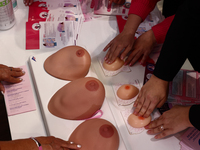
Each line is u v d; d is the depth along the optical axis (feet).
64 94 2.37
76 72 2.62
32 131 2.35
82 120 2.37
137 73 2.96
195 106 2.18
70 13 3.54
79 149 2.13
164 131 2.35
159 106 2.56
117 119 2.52
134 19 3.08
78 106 2.32
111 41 3.06
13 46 3.05
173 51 2.33
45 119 2.36
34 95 2.61
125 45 2.90
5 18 3.05
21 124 2.38
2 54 2.94
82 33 3.34
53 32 3.24
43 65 2.74
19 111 2.44
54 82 2.62
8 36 3.15
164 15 3.79
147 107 2.44
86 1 3.76
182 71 3.01
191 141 2.40
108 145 2.11
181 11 2.26
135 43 3.06
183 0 3.36
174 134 2.46
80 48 2.67
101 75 2.90
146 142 2.38
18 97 2.55
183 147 2.37
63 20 3.42
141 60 3.04
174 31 2.30
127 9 3.73
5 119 4.02
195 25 2.17
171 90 2.82
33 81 2.70
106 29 3.46
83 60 2.60
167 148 2.36
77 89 2.34
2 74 2.48
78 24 3.43
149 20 3.64
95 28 3.43
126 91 2.67
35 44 3.08
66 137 2.25
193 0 2.10
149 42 3.06
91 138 2.13
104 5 3.72
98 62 3.02
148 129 2.47
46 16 3.43
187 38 2.26
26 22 3.29
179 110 2.31
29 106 2.49
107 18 3.60
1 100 4.10
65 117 2.35
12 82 2.61
